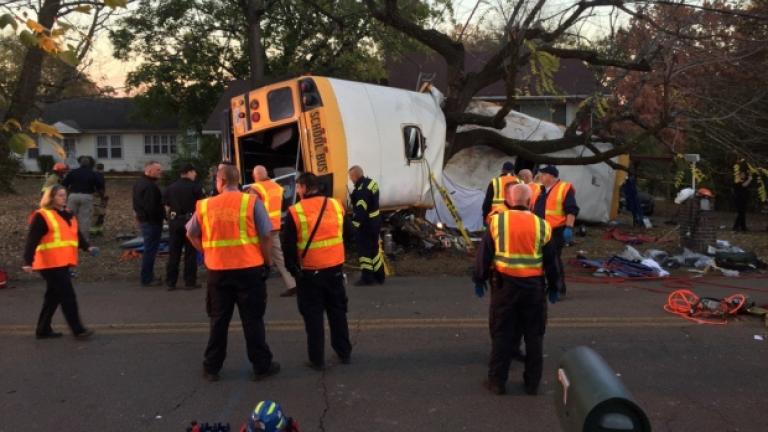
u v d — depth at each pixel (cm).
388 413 463
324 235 545
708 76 1288
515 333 538
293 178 1023
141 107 2898
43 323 643
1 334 662
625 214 2112
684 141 1542
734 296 755
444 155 1298
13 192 2423
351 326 688
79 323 639
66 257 630
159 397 493
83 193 1200
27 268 611
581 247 1290
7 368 559
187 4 2538
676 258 1073
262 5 2123
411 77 2706
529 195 507
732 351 605
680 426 439
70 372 549
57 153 277
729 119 1283
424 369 556
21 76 932
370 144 1026
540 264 493
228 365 569
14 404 479
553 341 635
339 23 2028
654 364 567
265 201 823
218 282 517
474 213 1352
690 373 544
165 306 785
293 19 2419
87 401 485
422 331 670
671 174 2136
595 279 957
